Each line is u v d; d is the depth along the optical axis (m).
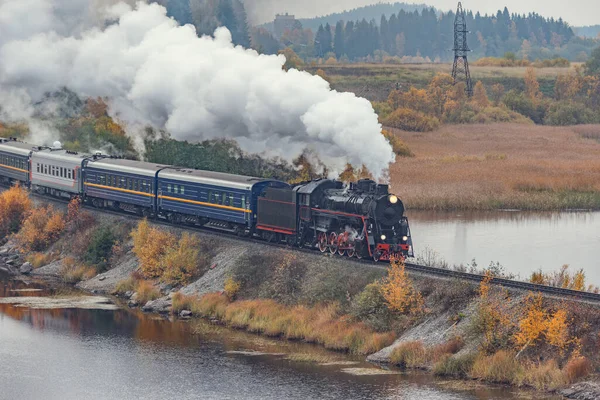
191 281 110.31
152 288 111.25
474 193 182.50
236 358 85.06
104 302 111.94
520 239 145.12
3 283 125.00
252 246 108.25
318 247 102.62
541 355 73.31
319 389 75.00
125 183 136.62
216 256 111.88
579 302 74.56
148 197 131.38
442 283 85.12
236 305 99.19
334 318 90.25
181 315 102.75
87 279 124.38
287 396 73.94
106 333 96.44
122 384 79.44
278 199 106.00
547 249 136.38
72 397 76.69
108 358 87.38
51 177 157.00
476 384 73.25
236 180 114.62
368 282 90.00
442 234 149.75
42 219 145.75
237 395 74.94
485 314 77.31
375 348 83.38
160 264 114.62
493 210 179.25
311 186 102.00
